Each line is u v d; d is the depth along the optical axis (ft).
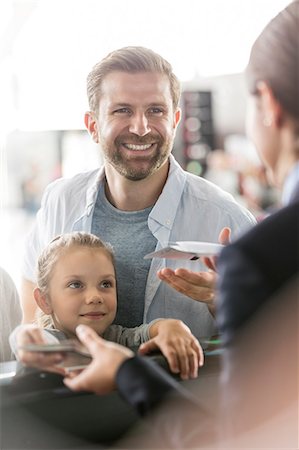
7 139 18.12
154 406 3.17
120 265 6.32
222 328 2.95
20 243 17.63
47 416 3.84
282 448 2.89
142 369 3.30
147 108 6.00
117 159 6.11
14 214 18.52
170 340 4.68
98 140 6.44
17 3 17.17
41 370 4.00
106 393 3.55
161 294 6.21
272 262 2.89
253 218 6.48
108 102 6.05
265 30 3.21
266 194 16.24
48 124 17.98
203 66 17.03
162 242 6.22
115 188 6.40
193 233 6.31
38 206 18.54
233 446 2.92
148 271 6.27
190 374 4.39
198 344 4.70
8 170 18.35
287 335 2.86
